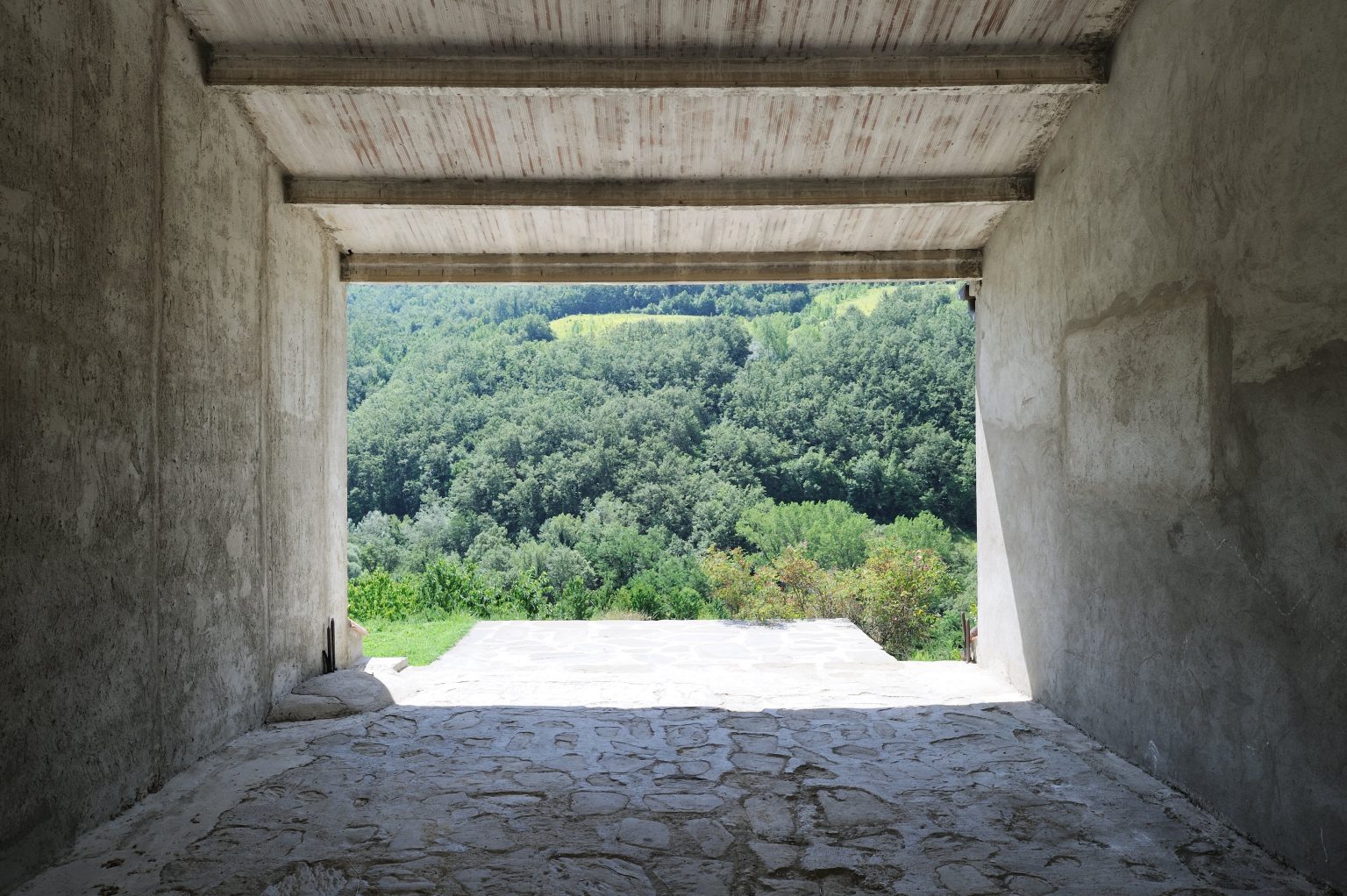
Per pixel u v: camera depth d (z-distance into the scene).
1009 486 5.87
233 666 4.57
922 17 4.23
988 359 6.31
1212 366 3.54
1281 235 3.12
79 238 3.28
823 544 24.33
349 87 4.36
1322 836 2.93
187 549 4.08
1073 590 4.85
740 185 5.53
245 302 4.77
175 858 3.09
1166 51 3.89
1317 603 2.95
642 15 4.17
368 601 10.11
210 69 4.30
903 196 5.50
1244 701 3.34
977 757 4.28
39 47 3.07
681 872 2.99
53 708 3.09
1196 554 3.66
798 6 4.14
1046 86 4.46
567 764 4.15
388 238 6.29
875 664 6.77
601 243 6.45
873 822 3.43
